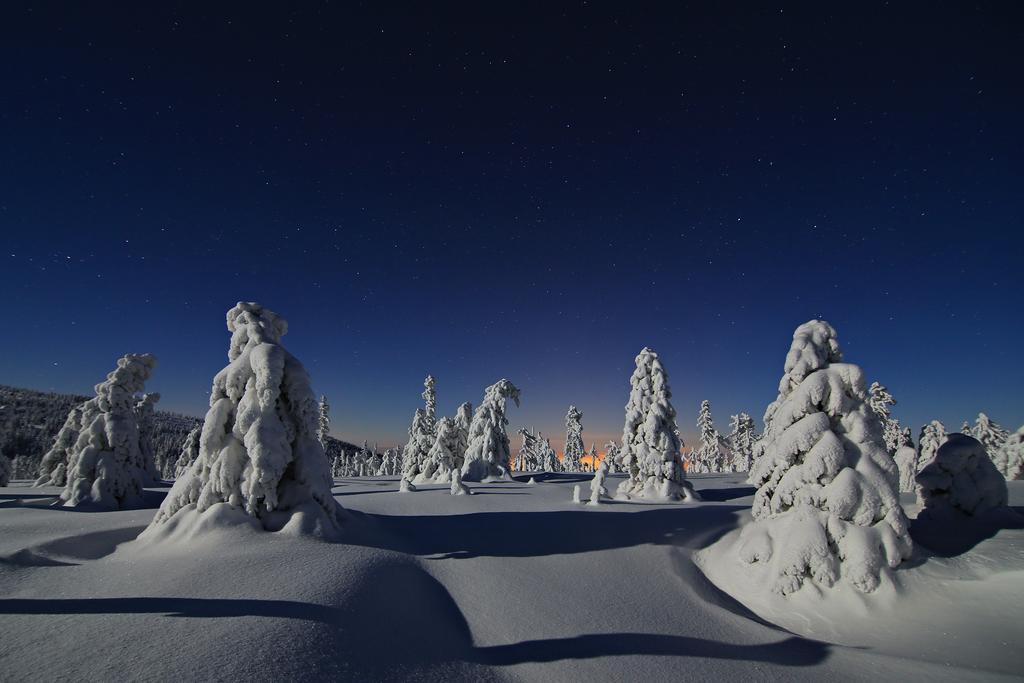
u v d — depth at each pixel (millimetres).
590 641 9008
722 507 19453
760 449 16688
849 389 13336
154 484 28828
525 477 43375
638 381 27875
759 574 12281
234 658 6383
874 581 10992
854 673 8117
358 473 88938
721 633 9820
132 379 22984
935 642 9438
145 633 7078
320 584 9445
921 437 35125
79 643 6703
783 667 8297
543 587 11523
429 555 12898
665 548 14500
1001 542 12102
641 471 26406
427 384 50719
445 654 8078
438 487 31297
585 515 17328
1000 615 9789
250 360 13898
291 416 14219
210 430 13352
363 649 7422
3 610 7973
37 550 11352
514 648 8734
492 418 41094
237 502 12812
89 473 21438
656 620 10188
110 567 10531
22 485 32812
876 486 11984
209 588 9164
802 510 12469
